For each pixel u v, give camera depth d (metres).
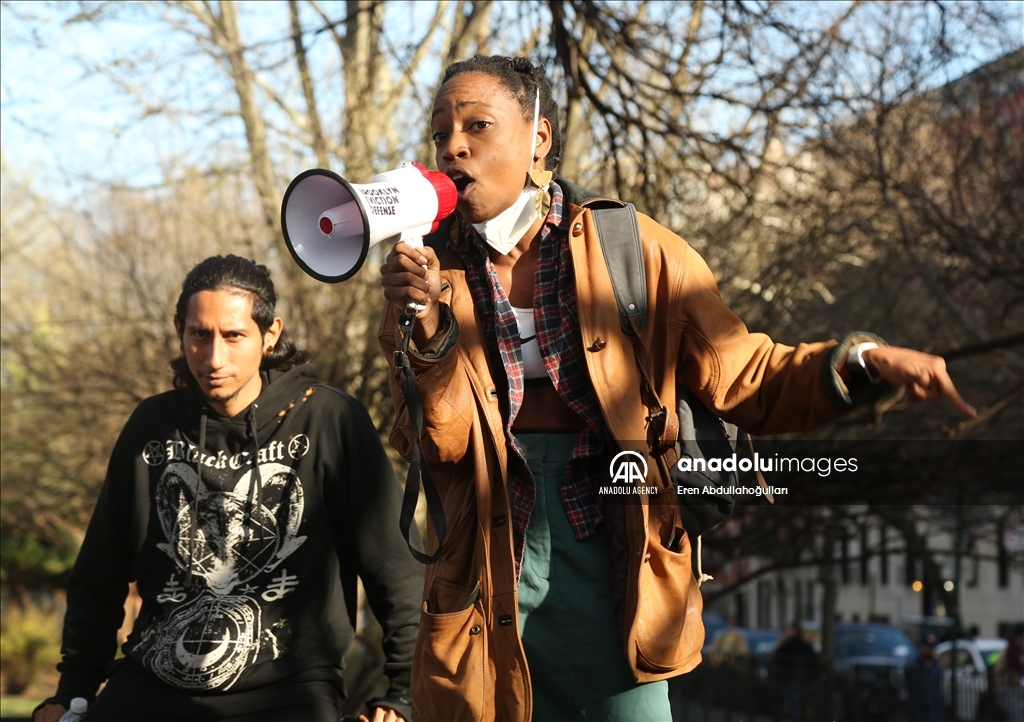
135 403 13.28
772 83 9.97
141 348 13.09
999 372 13.16
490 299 2.78
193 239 12.86
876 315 12.92
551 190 2.85
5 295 15.16
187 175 12.02
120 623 3.86
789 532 15.37
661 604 2.58
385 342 2.89
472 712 2.59
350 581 3.72
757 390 2.64
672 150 10.52
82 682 3.75
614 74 9.87
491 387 2.69
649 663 2.54
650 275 2.75
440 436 2.62
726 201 11.05
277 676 3.45
